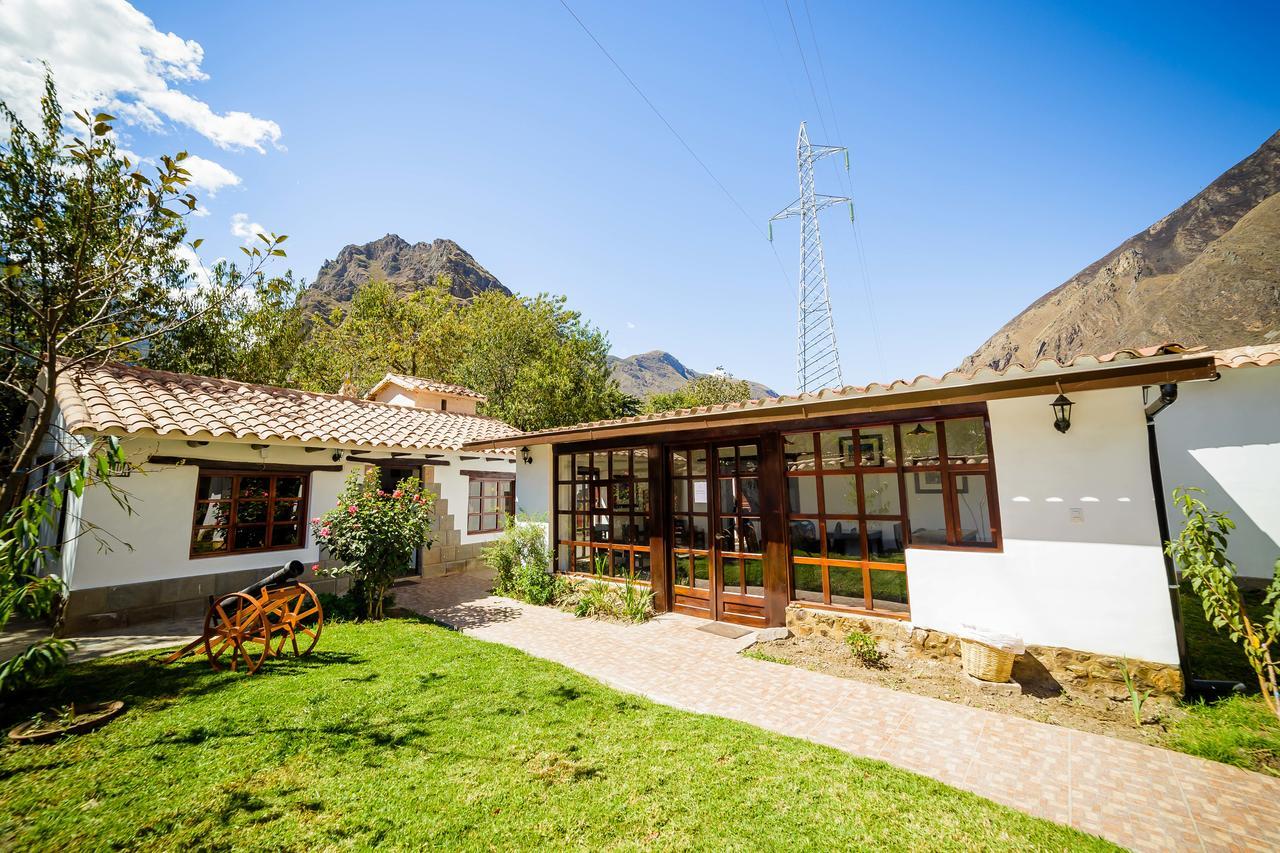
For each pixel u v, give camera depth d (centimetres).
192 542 750
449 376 2664
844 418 594
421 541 771
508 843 260
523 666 523
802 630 607
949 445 538
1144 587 423
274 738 366
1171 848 260
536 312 2453
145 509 704
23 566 388
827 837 264
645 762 337
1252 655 370
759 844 260
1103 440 448
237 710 413
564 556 903
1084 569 447
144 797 296
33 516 402
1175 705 404
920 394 461
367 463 968
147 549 702
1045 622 459
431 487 1095
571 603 798
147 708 416
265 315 1523
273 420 836
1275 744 348
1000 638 454
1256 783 313
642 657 560
